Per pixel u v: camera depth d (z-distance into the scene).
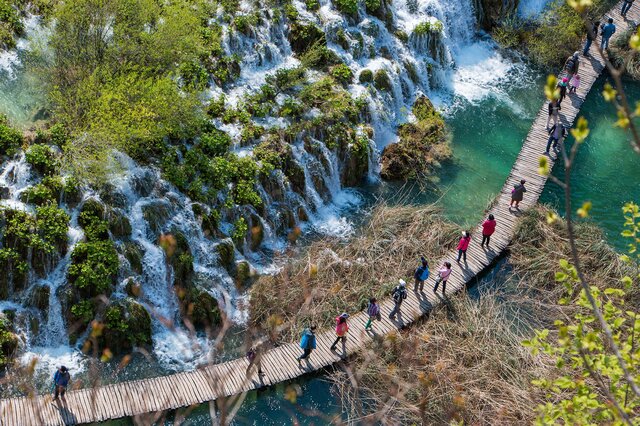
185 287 28.14
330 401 25.25
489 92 41.78
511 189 34.38
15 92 29.94
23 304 26.14
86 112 28.19
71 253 26.77
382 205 33.28
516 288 29.97
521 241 31.77
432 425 23.95
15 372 25.03
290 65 36.84
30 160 27.31
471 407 24.45
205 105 32.56
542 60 43.66
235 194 30.78
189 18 31.36
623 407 16.58
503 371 25.91
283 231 32.06
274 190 31.92
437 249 31.12
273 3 37.59
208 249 29.28
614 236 33.50
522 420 24.11
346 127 34.81
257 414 24.72
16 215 26.33
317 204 33.41
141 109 28.55
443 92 41.50
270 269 30.42
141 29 31.20
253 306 28.22
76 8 28.97
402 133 37.31
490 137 38.69
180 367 26.22
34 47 28.83
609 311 18.31
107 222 27.47
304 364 26.05
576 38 44.16
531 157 35.91
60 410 23.56
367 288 29.14
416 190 34.91
